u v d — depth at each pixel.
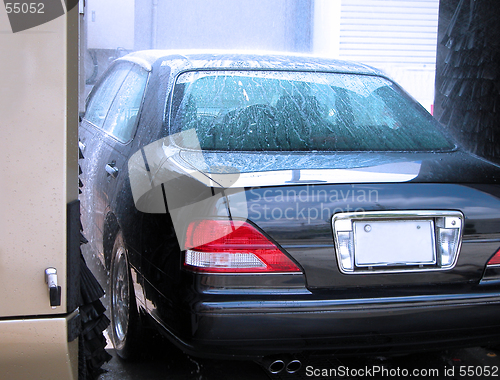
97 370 1.91
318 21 8.89
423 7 8.80
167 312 2.04
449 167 2.26
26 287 1.54
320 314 1.91
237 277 1.91
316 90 2.71
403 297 1.98
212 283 1.90
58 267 1.54
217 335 1.89
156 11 7.85
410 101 2.87
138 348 2.58
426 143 2.55
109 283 2.91
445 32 5.30
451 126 5.25
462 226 2.06
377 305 1.95
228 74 2.74
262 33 8.77
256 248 1.92
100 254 3.18
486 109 4.92
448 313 2.02
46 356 1.57
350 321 1.93
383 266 1.98
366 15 8.77
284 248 1.93
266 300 1.90
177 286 1.97
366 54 8.87
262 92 2.63
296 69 2.85
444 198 2.05
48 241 1.53
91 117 3.88
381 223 1.99
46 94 1.52
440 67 5.40
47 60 1.51
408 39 8.84
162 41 7.99
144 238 2.28
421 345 2.05
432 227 2.04
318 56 3.17
